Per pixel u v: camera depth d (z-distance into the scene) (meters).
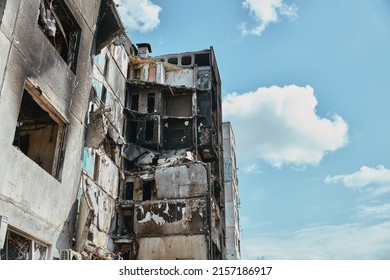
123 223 25.20
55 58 14.53
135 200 25.69
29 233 12.48
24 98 15.13
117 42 25.92
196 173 25.25
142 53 36.50
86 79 17.33
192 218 24.05
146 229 24.09
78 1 16.64
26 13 12.81
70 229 15.59
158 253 23.39
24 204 12.25
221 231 31.33
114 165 25.34
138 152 28.80
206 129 31.08
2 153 11.27
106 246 22.70
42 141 15.64
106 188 23.50
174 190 25.02
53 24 14.91
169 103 32.47
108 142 25.42
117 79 28.23
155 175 25.67
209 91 32.44
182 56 36.41
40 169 13.29
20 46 12.38
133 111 29.47
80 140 16.64
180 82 33.56
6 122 11.51
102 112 19.58
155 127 29.80
